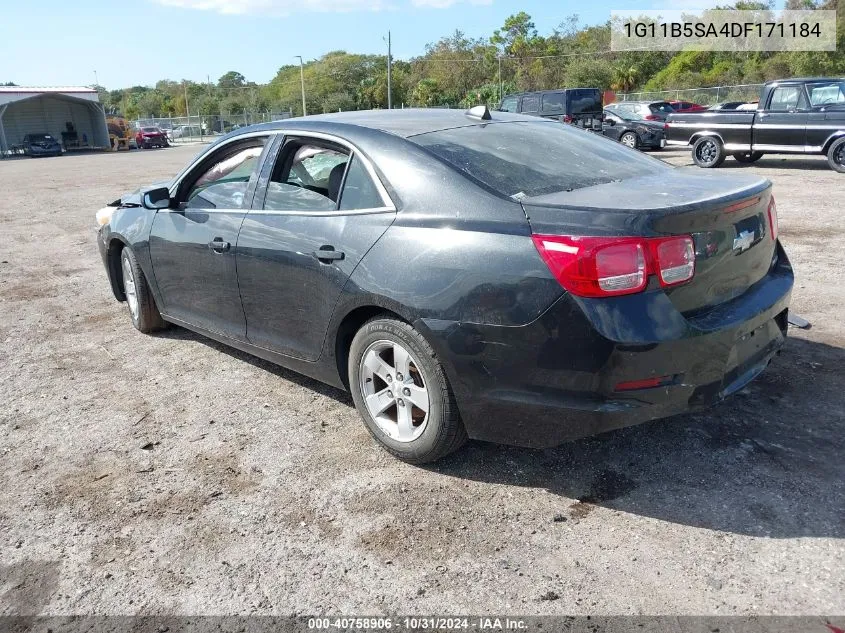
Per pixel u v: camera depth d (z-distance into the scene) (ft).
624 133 70.08
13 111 150.30
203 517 9.89
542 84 239.30
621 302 8.72
